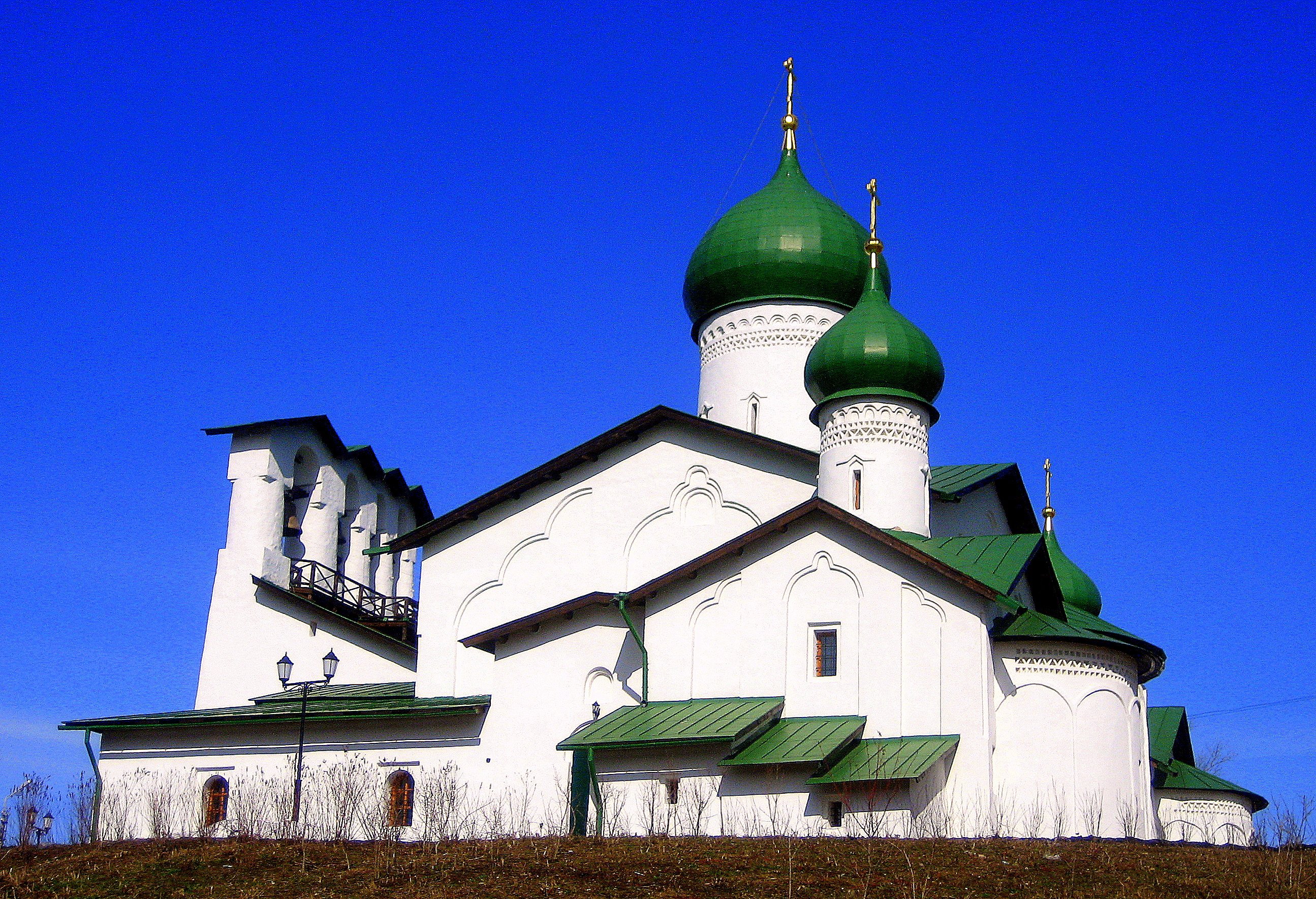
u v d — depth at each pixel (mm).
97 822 34406
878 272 36125
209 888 23359
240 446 43844
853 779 28672
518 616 37406
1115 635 34906
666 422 37094
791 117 44312
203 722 37500
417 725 36219
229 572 42938
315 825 33469
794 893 22188
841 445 34375
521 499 38250
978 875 23219
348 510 47750
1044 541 33531
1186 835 39562
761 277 41375
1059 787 30688
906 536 33469
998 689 31250
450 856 24766
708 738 29516
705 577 33250
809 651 31859
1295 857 24984
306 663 41938
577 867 23609
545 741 34875
